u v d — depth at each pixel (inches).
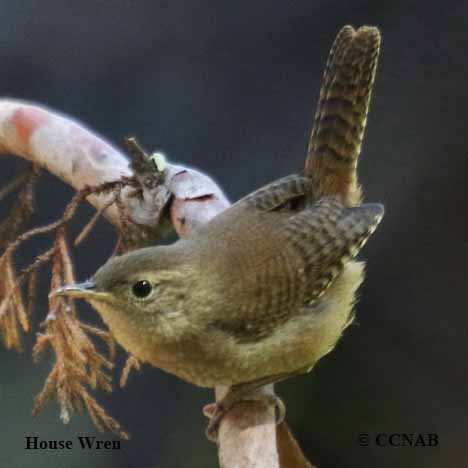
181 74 120.3
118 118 120.2
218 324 111.6
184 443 118.1
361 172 119.4
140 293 111.3
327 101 113.0
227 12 120.3
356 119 112.9
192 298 111.4
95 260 119.1
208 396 118.3
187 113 120.1
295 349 112.1
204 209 112.7
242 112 120.0
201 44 120.4
